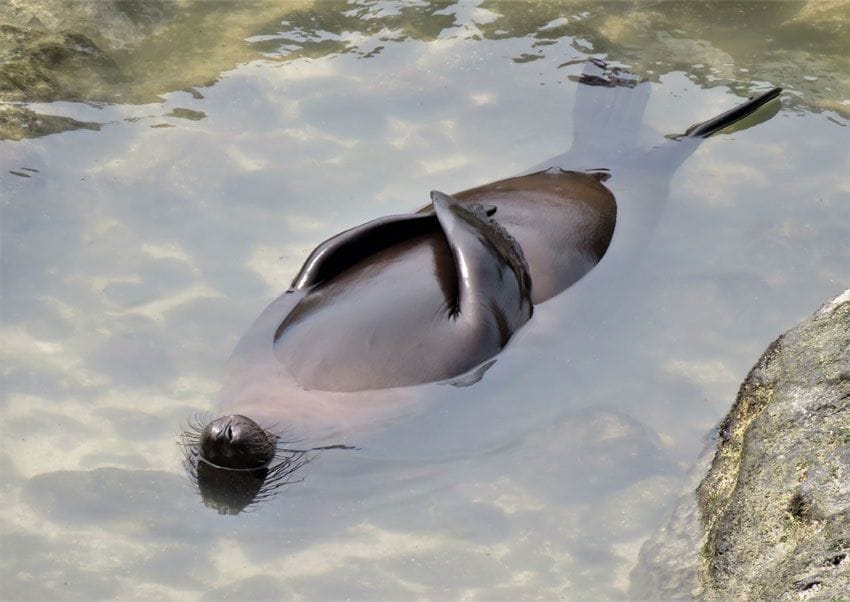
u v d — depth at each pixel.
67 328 16.20
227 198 18.78
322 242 17.05
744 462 13.01
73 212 18.38
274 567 12.80
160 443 14.36
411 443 14.20
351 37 22.86
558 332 15.94
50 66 21.25
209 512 13.46
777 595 10.98
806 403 13.13
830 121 20.89
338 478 13.73
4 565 12.69
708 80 21.95
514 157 19.86
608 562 12.95
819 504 11.67
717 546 12.23
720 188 19.30
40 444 14.30
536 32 23.17
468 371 14.91
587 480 13.94
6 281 16.97
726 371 15.75
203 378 15.39
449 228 15.66
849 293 14.67
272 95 21.17
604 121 20.64
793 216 18.64
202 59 22.03
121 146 19.75
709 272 17.45
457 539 13.17
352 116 20.75
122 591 12.44
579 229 17.25
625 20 23.59
